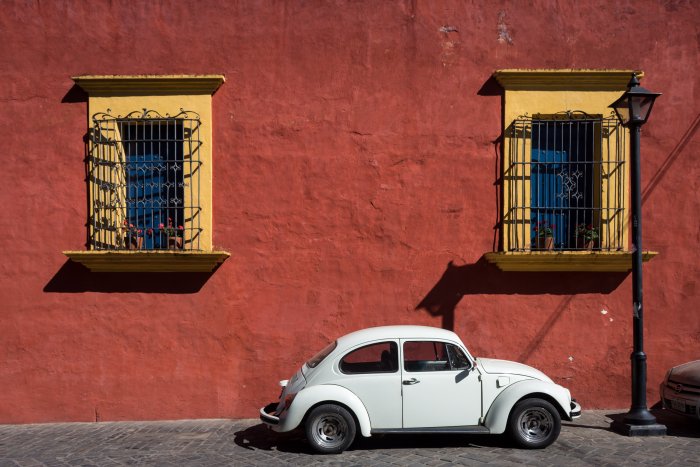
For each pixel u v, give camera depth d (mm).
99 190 8758
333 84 8891
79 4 8812
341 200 8867
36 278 8695
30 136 8758
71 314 8688
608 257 8586
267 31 8898
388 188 8891
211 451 7188
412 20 8945
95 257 8430
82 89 8781
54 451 7270
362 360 7125
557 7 8984
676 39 8992
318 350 8781
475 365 7152
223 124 8836
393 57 8930
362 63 8906
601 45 8969
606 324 8859
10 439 7836
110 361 8680
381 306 8836
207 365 8727
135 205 8875
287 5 8906
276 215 8836
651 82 8961
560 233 9039
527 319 8844
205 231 8734
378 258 8859
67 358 8656
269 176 8852
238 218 8812
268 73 8875
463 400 7023
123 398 8656
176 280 8766
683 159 8969
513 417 7047
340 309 8820
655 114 8969
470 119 8930
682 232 8938
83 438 7809
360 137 8898
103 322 8695
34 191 8734
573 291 8867
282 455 6977
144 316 8719
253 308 8789
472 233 8891
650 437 7531
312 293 8828
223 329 8758
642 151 8953
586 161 8961
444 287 8852
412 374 7020
